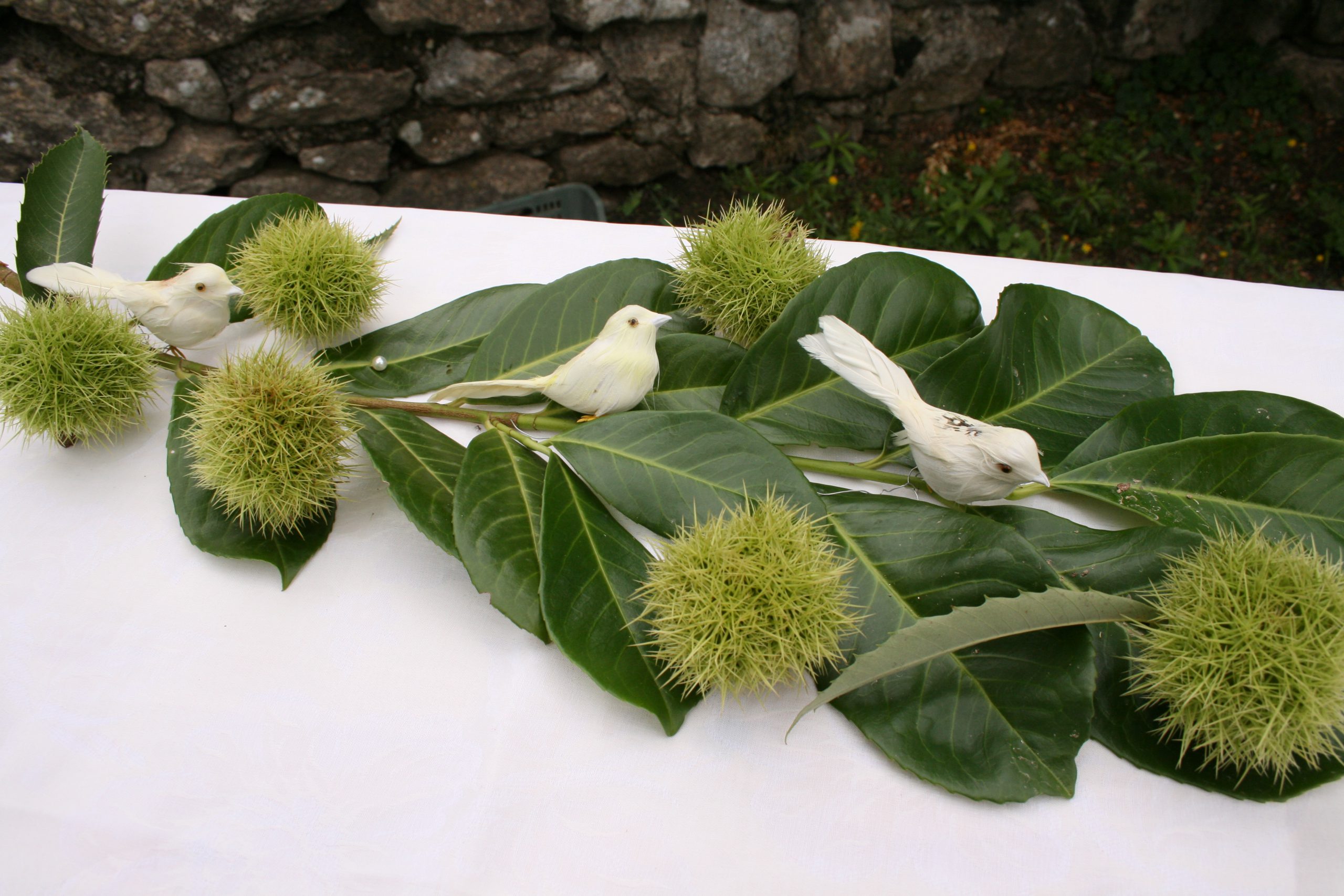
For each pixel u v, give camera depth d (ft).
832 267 1.82
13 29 2.98
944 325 1.58
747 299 1.54
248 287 1.60
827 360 1.37
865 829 1.25
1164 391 1.57
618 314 1.49
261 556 1.41
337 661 1.36
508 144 3.92
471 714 1.32
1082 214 4.36
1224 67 4.77
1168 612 1.24
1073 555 1.40
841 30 4.05
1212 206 4.51
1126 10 4.56
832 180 4.36
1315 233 4.41
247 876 1.21
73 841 1.23
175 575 1.44
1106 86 4.82
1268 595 1.19
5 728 1.30
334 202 3.78
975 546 1.35
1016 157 4.61
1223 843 1.24
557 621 1.27
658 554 1.44
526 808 1.26
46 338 1.43
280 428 1.34
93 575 1.44
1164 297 1.80
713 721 1.32
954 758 1.26
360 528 1.49
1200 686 1.19
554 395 1.50
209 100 3.31
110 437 1.58
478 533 1.35
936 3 4.18
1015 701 1.28
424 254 1.87
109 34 3.01
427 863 1.22
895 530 1.39
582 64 3.71
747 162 4.33
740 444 1.40
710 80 3.92
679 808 1.26
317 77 3.38
